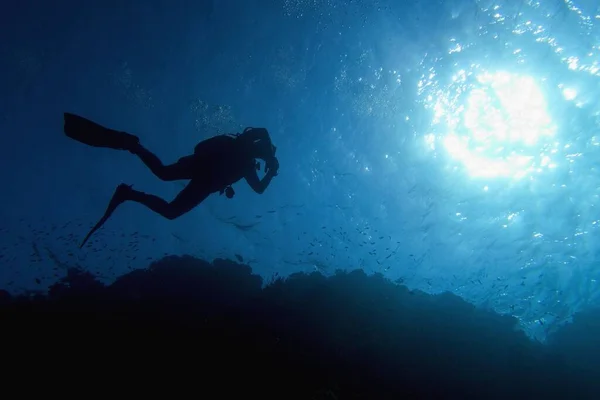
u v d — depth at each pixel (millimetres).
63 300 6012
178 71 9086
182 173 4188
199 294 6578
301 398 4160
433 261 9883
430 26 8828
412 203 9656
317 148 9492
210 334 5203
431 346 5664
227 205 9914
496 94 9062
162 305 5980
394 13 8820
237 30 8875
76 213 9570
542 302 9414
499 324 6461
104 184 9594
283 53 9047
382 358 5176
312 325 5715
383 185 9633
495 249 9797
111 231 9719
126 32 8711
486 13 8664
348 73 9109
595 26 8469
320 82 9227
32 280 8836
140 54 8922
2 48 8258
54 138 9109
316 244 10016
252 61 9070
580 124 8984
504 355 5734
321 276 7375
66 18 8359
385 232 9859
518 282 9727
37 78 8656
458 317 6406
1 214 9156
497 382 5273
